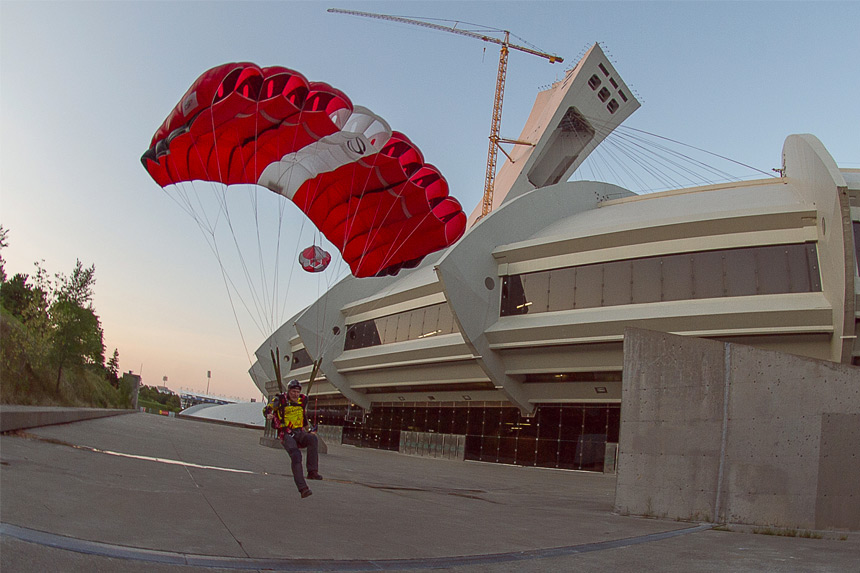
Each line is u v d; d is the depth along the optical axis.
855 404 10.60
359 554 5.96
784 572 6.14
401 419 44.97
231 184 17.00
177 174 16.45
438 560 6.04
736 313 24.59
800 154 28.58
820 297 23.80
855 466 10.47
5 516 5.50
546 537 8.23
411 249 18.86
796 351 25.09
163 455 15.91
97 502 7.09
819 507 10.45
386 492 13.30
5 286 38.25
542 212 37.75
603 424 31.14
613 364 29.23
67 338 33.50
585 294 29.97
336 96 14.05
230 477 12.34
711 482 11.42
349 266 20.48
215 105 13.70
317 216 18.75
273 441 29.06
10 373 27.45
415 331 40.31
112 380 69.25
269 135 15.02
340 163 15.98
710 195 35.41
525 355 32.06
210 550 5.39
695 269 27.00
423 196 16.83
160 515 6.83
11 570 3.95
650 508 11.97
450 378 37.59
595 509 13.33
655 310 26.94
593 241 29.86
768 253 25.53
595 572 5.89
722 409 11.58
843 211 21.16
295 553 5.70
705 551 7.59
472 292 31.81
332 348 47.62
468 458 37.78
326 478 15.43
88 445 15.79
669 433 12.06
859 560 7.14
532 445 33.88
